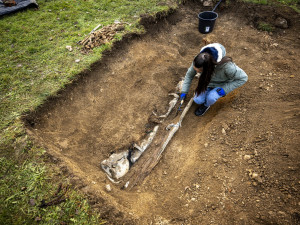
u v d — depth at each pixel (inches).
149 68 161.0
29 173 92.4
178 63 167.3
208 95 116.6
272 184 87.1
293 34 178.1
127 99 142.9
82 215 81.7
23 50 151.1
